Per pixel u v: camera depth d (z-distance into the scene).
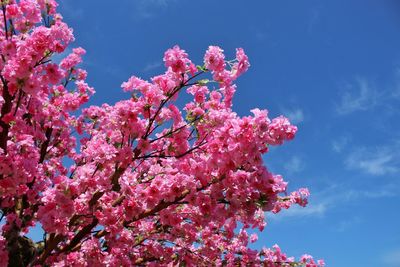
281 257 10.70
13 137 7.76
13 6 6.74
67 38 6.27
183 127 6.85
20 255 8.08
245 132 5.45
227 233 9.13
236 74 6.57
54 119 8.71
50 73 6.36
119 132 6.86
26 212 8.15
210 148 5.94
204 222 6.98
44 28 6.07
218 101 7.07
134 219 6.71
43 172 8.31
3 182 6.46
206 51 6.45
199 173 6.25
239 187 5.92
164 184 6.22
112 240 7.17
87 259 7.19
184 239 8.49
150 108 6.69
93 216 6.95
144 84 6.48
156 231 8.59
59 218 6.40
